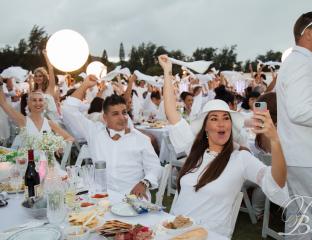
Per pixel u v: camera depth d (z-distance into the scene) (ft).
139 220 6.03
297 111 7.28
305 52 7.61
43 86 19.42
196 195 6.99
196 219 6.86
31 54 116.98
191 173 7.31
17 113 12.95
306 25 7.63
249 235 11.69
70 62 11.10
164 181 8.78
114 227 5.32
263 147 11.05
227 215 6.86
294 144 7.83
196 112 21.77
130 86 22.17
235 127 7.77
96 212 6.15
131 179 9.99
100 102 18.81
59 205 5.71
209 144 7.36
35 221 5.87
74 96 10.48
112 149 9.97
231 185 6.80
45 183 6.41
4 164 8.76
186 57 146.20
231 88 39.68
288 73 7.64
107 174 9.90
